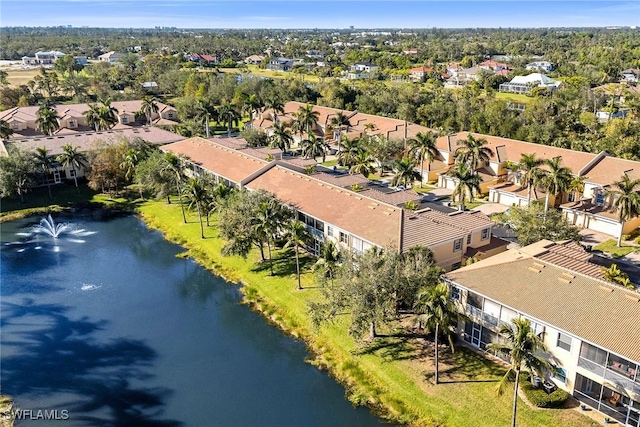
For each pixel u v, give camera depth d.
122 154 90.38
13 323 52.72
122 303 56.59
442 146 93.62
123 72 195.62
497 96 170.75
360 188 69.94
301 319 51.34
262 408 40.44
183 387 43.06
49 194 88.94
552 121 117.50
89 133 104.06
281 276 59.59
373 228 55.94
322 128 117.50
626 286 41.59
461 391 39.59
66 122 126.06
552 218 57.06
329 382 43.03
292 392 42.09
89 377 44.44
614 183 63.66
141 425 38.78
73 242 72.50
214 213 80.25
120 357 47.16
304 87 158.50
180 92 175.12
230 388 42.81
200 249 69.19
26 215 81.62
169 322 52.78
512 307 39.97
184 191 75.19
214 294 58.22
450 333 41.12
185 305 56.09
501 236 67.12
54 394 42.28
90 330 51.56
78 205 86.19
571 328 36.91
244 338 49.78
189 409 40.50
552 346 38.41
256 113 136.00
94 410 40.47
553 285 41.16
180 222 78.00
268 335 50.12
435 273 43.91
